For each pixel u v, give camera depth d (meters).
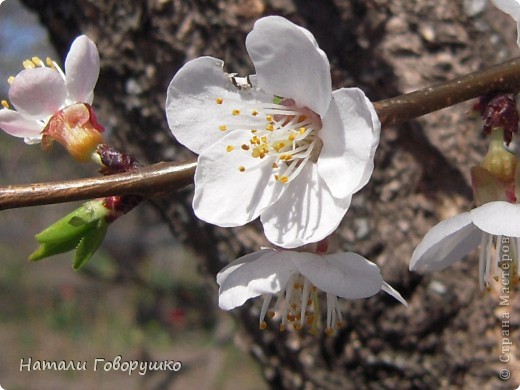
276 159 0.09
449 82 0.09
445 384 0.14
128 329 0.55
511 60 0.09
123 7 0.15
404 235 0.14
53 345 0.57
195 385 0.45
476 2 0.14
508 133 0.10
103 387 0.52
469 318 0.14
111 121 0.16
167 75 0.15
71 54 0.10
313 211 0.09
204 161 0.09
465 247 0.10
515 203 0.09
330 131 0.09
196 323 0.45
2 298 0.61
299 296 0.10
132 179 0.09
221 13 0.14
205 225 0.15
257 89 0.10
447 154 0.14
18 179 0.54
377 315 0.14
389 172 0.14
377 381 0.15
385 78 0.14
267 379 0.16
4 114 0.10
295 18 0.14
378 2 0.14
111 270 0.47
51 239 0.09
